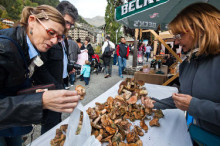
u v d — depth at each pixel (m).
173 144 0.83
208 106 0.63
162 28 2.98
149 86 2.06
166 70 3.05
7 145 0.84
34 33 0.62
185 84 0.86
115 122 0.95
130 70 6.00
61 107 0.46
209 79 0.68
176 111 1.22
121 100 1.31
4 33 0.58
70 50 3.64
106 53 5.34
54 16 0.60
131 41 23.48
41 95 0.45
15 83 0.58
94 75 5.84
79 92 0.66
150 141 0.86
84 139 0.67
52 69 1.38
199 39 0.69
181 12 0.77
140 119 1.10
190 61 0.85
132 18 2.51
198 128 0.80
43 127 1.32
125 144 0.77
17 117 0.42
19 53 0.57
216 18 0.63
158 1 1.41
